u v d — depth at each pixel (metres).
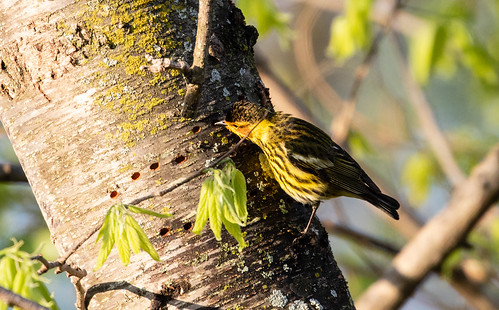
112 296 8.19
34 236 16.81
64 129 8.48
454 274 16.84
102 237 7.88
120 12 8.61
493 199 13.98
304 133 11.45
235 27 9.19
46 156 8.54
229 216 7.28
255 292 8.25
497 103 21.62
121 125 8.41
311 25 19.42
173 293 8.12
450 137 19.95
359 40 15.78
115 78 8.49
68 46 8.52
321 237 8.84
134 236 7.21
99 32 8.55
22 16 8.63
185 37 8.78
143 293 8.13
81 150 8.43
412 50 18.17
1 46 8.68
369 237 16.95
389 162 21.08
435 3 20.05
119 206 7.32
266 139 11.28
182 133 8.51
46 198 8.55
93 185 8.38
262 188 8.74
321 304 8.41
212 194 7.33
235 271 8.27
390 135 20.86
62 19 8.55
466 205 14.08
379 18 18.16
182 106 8.54
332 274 8.67
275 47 23.30
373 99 23.06
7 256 7.54
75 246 7.54
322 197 11.72
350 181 11.72
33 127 8.60
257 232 8.51
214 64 8.90
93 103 8.45
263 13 15.43
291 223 8.69
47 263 7.46
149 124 8.45
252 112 8.66
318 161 11.34
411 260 14.27
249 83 9.19
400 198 18.78
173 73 8.61
